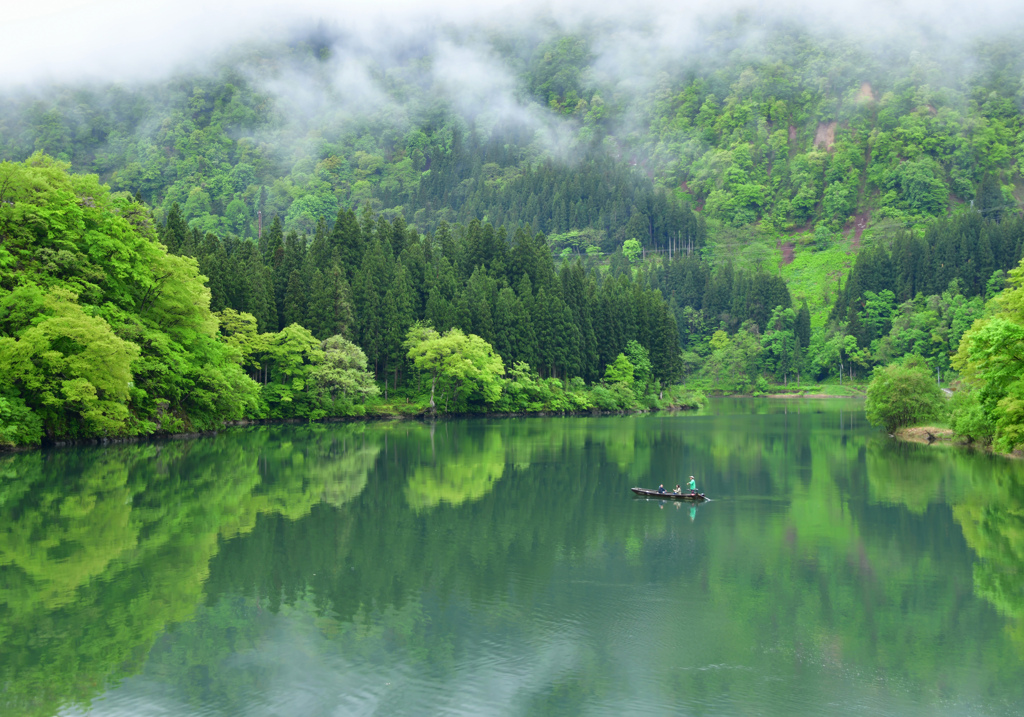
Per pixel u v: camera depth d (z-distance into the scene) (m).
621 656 20.03
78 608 23.17
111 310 59.19
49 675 18.52
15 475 45.28
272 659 19.61
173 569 27.30
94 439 60.84
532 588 25.66
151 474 47.19
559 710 17.00
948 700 17.72
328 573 27.11
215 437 70.88
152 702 17.16
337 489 43.75
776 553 30.33
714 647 20.70
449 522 35.47
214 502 39.31
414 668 19.14
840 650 20.52
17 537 31.44
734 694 17.94
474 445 67.81
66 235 57.53
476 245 138.38
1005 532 33.97
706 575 27.23
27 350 49.94
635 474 50.56
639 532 33.78
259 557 29.03
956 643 21.03
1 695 17.45
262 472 49.38
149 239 70.44
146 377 63.94
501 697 17.66
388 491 43.25
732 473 51.34
